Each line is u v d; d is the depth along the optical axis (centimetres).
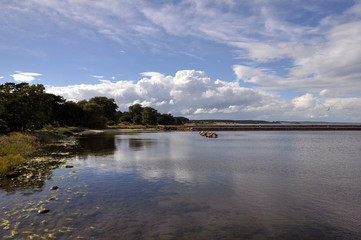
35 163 2180
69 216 980
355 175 1847
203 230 880
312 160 2627
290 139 6488
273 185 1528
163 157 2741
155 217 991
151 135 8200
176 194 1309
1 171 1698
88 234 828
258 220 980
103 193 1302
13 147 2850
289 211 1084
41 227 873
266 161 2516
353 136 8169
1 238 787
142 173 1830
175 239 809
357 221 984
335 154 3184
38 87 5656
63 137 6275
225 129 13550
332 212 1079
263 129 13888
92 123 12112
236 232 870
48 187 1392
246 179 1683
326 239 830
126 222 936
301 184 1563
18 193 1266
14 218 947
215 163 2352
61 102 10575
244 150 3616
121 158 2600
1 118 4728
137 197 1247
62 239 788
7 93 5222
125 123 17775
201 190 1394
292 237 840
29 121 5397
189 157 2762
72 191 1325
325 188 1472
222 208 1106
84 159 2486
